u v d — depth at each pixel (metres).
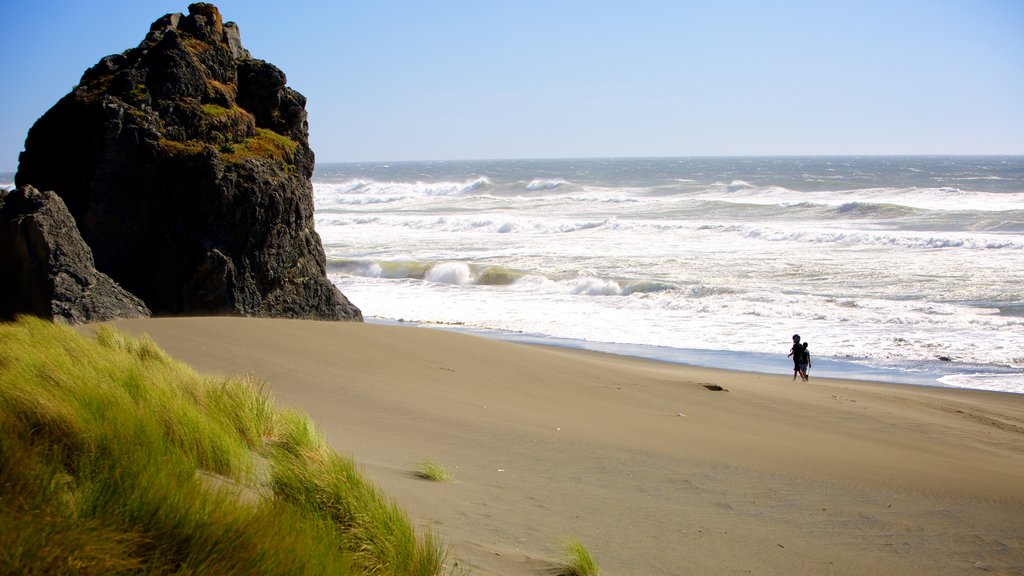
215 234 17.25
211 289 17.08
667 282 30.97
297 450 5.95
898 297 27.91
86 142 16.94
